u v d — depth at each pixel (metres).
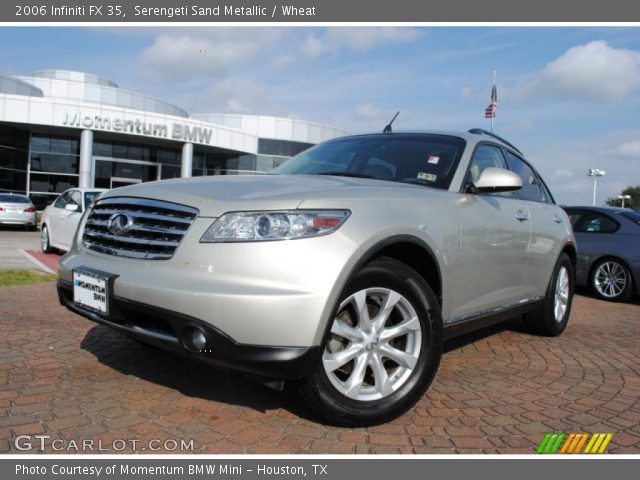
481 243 3.56
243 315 2.40
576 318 6.29
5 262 9.61
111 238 2.93
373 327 2.80
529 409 3.15
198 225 2.61
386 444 2.63
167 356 3.87
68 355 3.85
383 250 2.95
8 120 24.02
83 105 25.05
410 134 4.12
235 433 2.68
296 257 2.48
